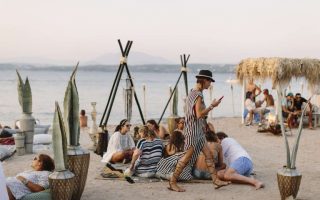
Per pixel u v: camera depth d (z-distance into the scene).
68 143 6.05
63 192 5.55
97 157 10.33
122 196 6.79
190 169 7.70
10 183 5.61
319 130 16.28
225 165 7.84
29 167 9.14
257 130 15.97
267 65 16.44
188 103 6.90
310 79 17.19
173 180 7.13
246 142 13.29
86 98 47.00
